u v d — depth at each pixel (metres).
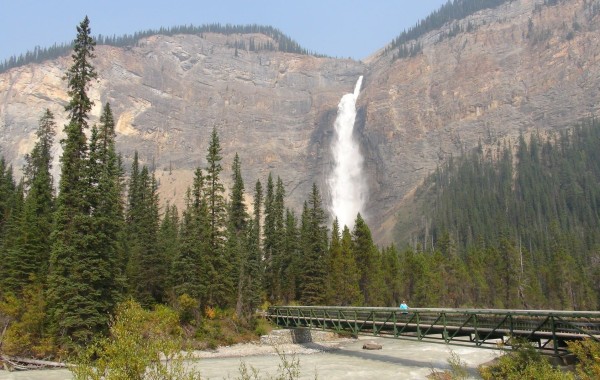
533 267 108.12
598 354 18.55
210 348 49.16
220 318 56.84
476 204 176.38
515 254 98.62
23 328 37.00
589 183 173.00
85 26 43.91
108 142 55.38
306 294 70.38
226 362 42.09
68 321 36.09
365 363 41.00
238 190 75.19
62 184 40.09
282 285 78.75
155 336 12.45
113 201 42.34
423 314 37.69
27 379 29.47
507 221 160.62
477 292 97.38
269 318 61.97
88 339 36.66
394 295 91.06
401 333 39.22
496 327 30.47
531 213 160.75
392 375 34.97
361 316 46.34
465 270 99.31
